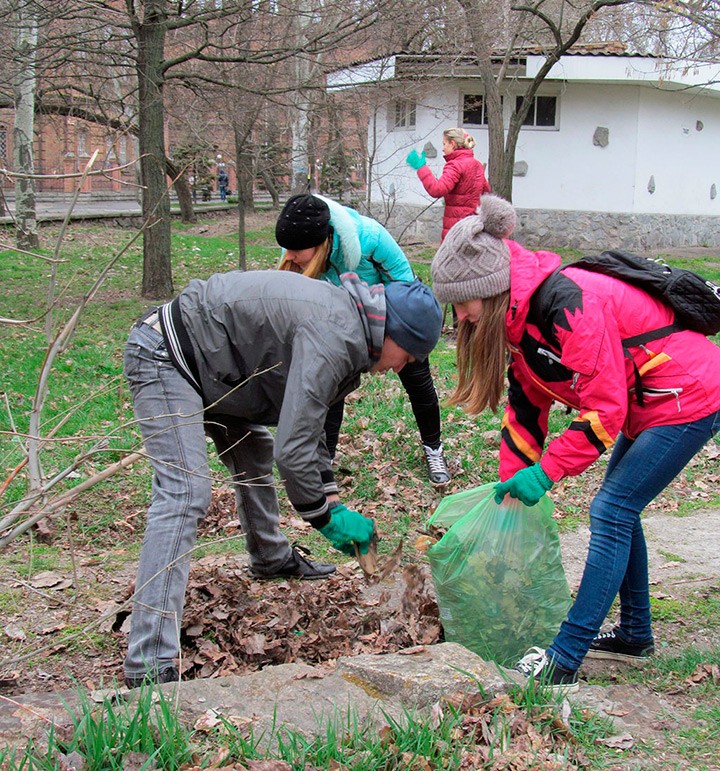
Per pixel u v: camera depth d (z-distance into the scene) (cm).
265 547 428
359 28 1164
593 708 312
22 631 382
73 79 1548
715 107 2262
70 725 268
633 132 2036
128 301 1316
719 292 322
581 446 317
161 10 1205
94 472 591
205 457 343
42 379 279
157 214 1322
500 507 356
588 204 2089
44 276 1534
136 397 341
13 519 268
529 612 355
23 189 1769
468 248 320
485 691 299
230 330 331
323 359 314
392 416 723
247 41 1228
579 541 528
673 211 2186
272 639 372
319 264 459
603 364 311
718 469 688
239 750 260
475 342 330
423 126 2080
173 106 1515
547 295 316
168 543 329
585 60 1912
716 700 327
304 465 318
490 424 727
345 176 1633
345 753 264
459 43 1356
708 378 323
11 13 1121
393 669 306
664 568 482
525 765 261
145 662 323
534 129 2070
